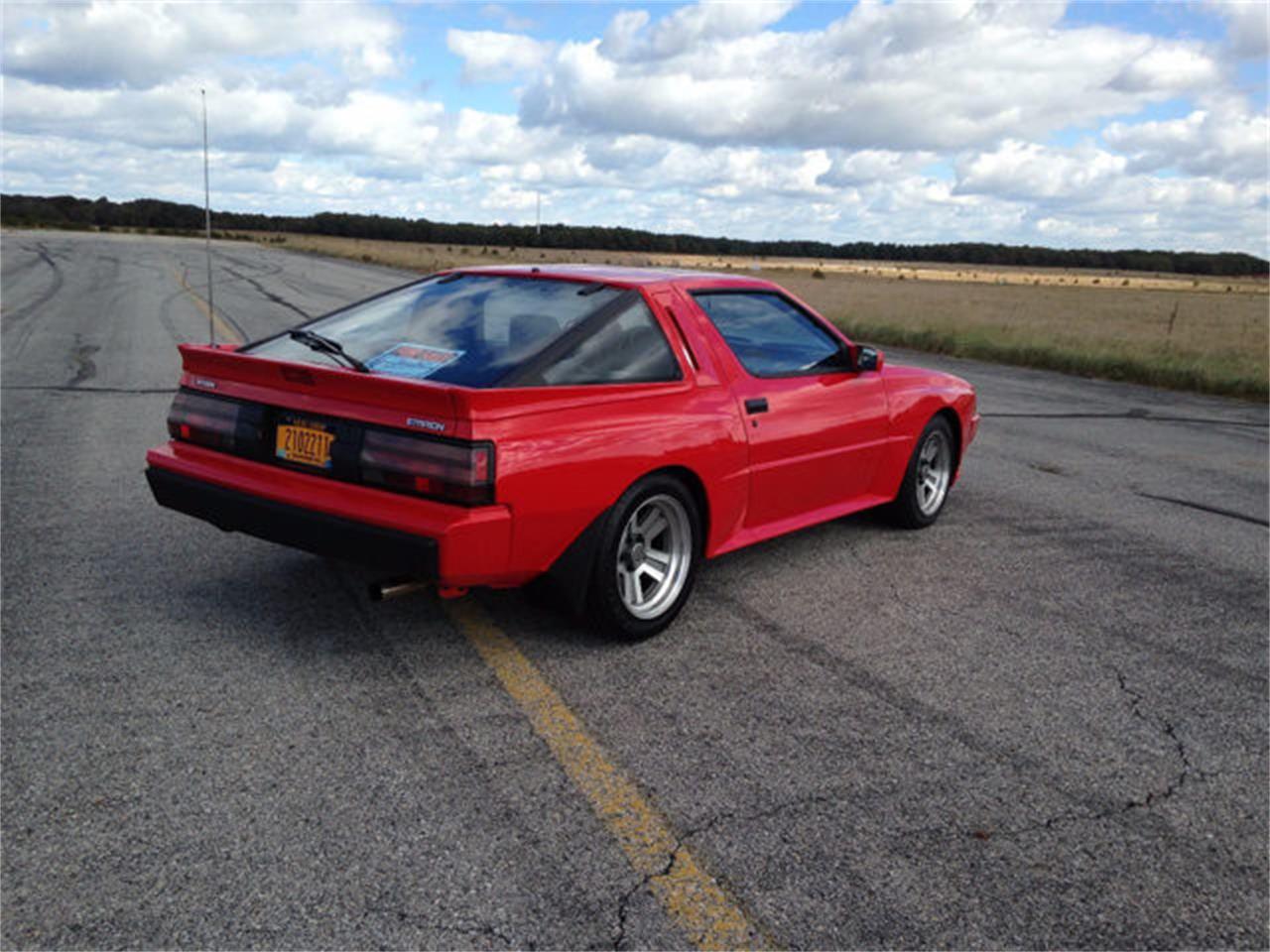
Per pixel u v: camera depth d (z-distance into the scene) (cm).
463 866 224
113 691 300
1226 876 238
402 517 303
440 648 345
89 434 679
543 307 363
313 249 6650
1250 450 903
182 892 210
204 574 406
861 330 2030
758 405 402
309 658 330
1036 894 226
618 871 225
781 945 204
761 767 276
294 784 254
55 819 234
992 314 3250
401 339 357
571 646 354
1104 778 281
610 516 335
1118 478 725
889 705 321
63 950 192
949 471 553
